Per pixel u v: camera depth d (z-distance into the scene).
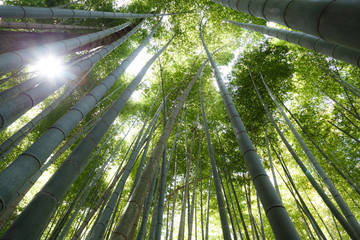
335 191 3.30
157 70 8.02
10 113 2.38
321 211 6.49
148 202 2.88
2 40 2.96
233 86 6.20
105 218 2.73
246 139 2.02
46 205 1.30
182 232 3.27
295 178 6.75
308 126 6.17
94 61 3.73
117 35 5.93
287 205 6.78
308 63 6.19
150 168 2.11
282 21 1.21
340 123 5.95
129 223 1.66
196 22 8.16
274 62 5.84
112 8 7.05
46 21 6.46
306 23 1.01
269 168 5.89
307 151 3.89
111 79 2.89
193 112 7.05
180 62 8.36
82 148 1.74
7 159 6.50
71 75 3.28
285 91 6.01
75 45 3.41
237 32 8.27
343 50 2.03
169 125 2.78
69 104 7.07
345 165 5.84
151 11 7.91
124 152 7.43
